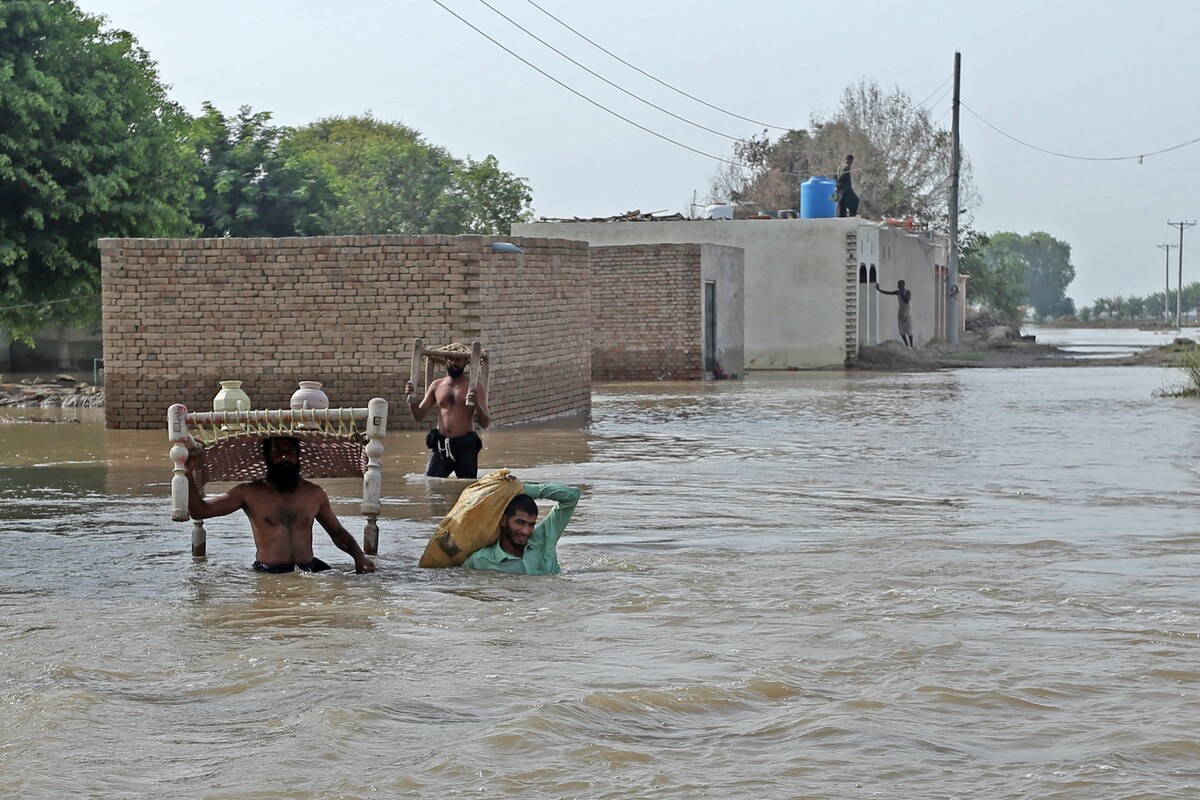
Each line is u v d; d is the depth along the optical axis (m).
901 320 47.53
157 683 5.93
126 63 31.95
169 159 32.81
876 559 8.88
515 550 8.64
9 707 5.54
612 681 5.88
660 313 35.09
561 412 22.62
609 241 41.97
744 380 35.59
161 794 4.56
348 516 11.01
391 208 58.97
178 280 20.08
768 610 7.30
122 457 15.75
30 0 29.42
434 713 5.45
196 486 9.05
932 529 10.21
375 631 6.89
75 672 6.07
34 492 12.55
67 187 30.61
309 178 45.72
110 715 5.44
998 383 32.69
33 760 4.89
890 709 5.45
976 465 14.74
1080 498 12.02
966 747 4.99
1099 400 25.94
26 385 28.36
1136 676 5.92
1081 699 5.58
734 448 16.78
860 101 67.81
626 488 12.76
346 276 19.73
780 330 41.69
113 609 7.46
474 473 13.66
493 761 4.83
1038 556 8.98
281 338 19.94
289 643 6.62
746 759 4.87
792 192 68.94
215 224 44.06
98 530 10.30
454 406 13.60
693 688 5.72
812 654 6.34
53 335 39.06
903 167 66.94
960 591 7.78
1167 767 4.77
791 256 41.50
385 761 4.87
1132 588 7.86
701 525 10.45
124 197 31.80
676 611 7.31
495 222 61.06
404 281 19.58
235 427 8.87
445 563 8.73
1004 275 90.88
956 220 51.75
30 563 8.90
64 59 30.80
